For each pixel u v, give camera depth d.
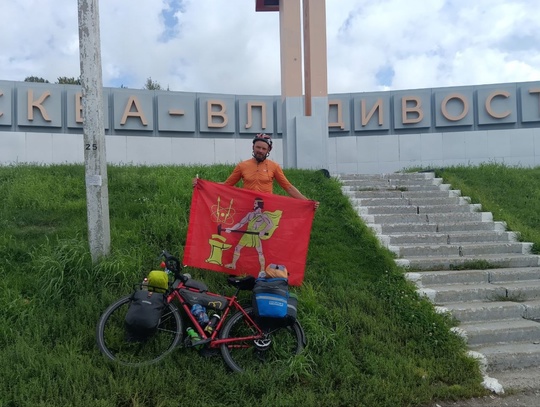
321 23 12.08
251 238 5.70
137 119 14.49
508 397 4.35
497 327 5.41
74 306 5.04
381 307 5.51
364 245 6.98
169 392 3.98
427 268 6.88
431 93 15.48
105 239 5.58
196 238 5.65
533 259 7.11
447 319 5.44
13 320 4.82
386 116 15.52
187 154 14.88
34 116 13.62
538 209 9.09
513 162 15.11
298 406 3.94
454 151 15.30
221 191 5.75
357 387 4.21
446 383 4.46
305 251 5.72
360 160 15.49
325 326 4.99
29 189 7.82
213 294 4.80
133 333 4.36
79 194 8.06
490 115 15.20
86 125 5.53
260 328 4.60
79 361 4.17
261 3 13.84
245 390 4.11
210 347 4.49
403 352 4.79
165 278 4.59
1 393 3.76
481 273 6.61
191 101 14.94
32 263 5.68
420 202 8.98
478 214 8.47
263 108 15.35
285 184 5.87
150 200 7.62
